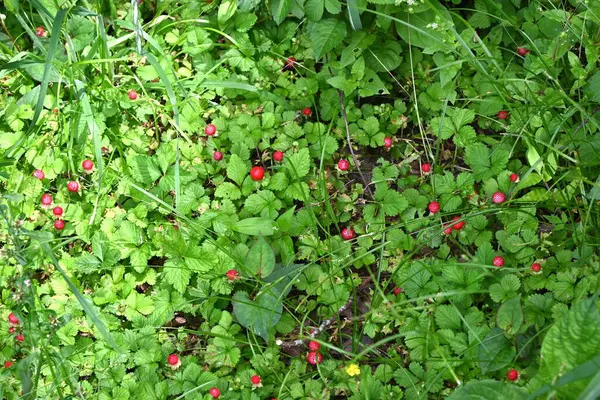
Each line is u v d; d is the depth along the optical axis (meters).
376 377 0.83
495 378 0.81
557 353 0.68
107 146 0.93
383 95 0.98
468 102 0.95
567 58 0.97
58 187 0.91
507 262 0.86
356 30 0.94
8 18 0.98
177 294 0.86
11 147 0.89
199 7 0.99
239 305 0.85
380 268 0.87
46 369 0.82
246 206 0.89
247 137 0.92
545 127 0.88
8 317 0.83
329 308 0.86
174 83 0.95
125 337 0.84
